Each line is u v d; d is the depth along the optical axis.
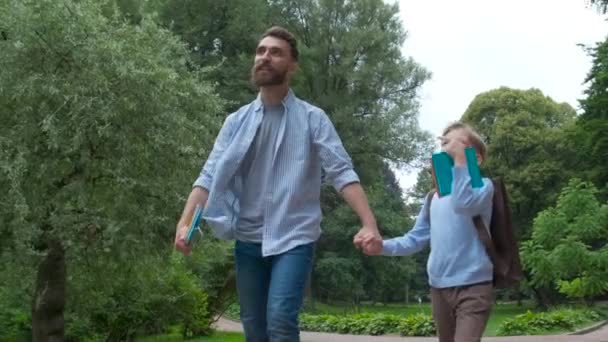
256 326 3.14
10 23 9.05
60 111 9.09
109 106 9.01
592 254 11.23
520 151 45.34
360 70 41.09
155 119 9.50
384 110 42.28
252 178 3.15
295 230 3.05
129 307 13.20
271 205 3.08
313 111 3.22
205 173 3.28
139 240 9.56
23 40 9.05
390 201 45.50
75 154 9.29
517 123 45.62
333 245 42.34
